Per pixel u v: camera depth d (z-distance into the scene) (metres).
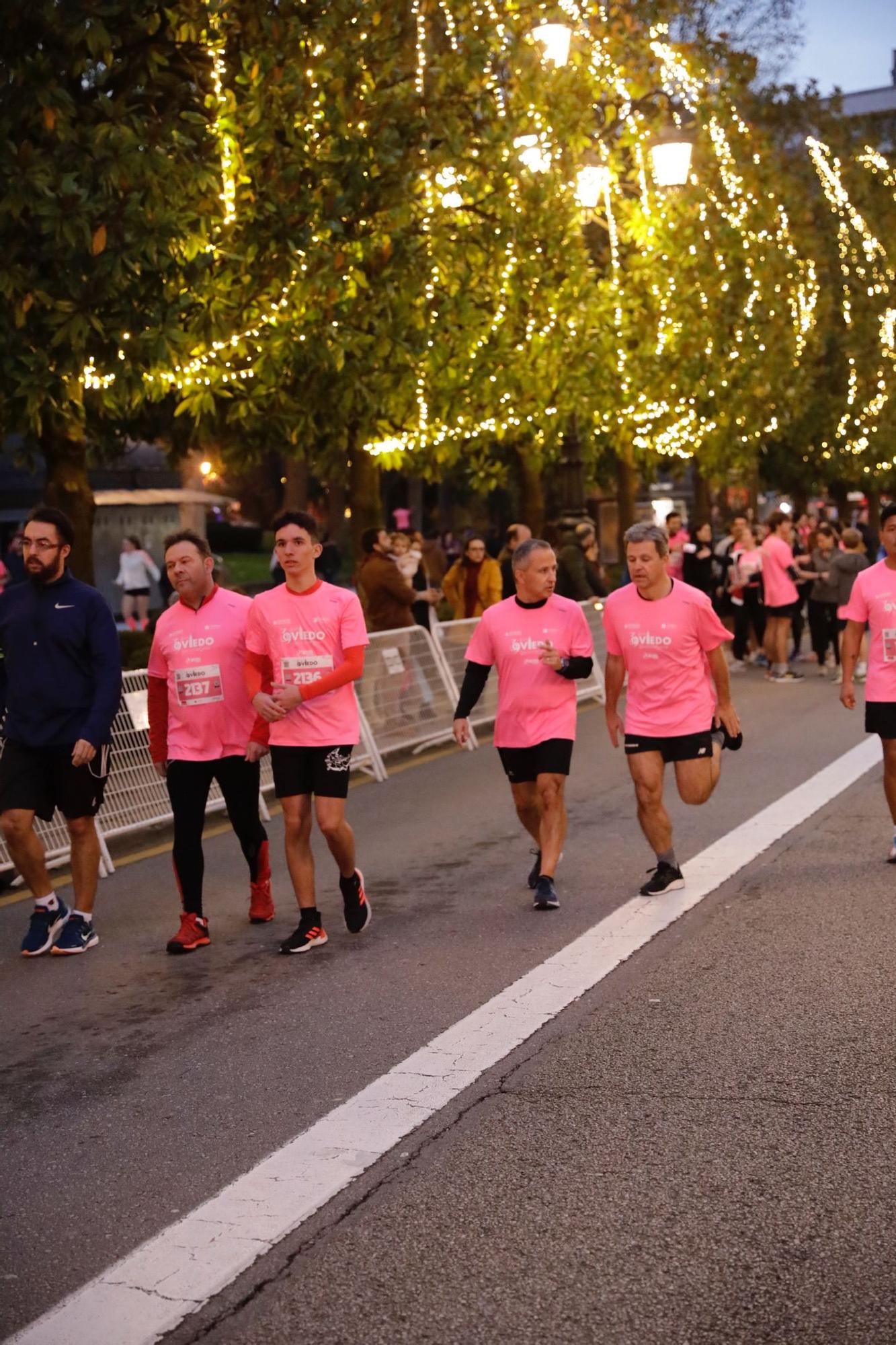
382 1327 3.50
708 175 26.20
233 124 13.11
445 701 14.95
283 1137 4.79
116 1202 4.35
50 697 7.42
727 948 6.76
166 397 20.23
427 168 14.54
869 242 41.12
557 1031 5.68
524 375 19.12
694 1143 4.52
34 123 11.05
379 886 8.63
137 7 11.56
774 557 19.23
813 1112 4.72
